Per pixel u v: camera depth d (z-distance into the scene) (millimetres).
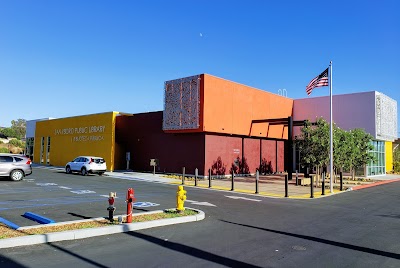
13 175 21562
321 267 6328
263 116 31594
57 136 42094
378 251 7512
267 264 6449
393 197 17844
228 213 12102
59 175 27062
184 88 26688
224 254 7031
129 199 9266
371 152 32969
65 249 7117
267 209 13258
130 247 7422
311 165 22703
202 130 25281
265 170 32344
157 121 30188
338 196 18062
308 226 10109
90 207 12109
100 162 28562
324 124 22484
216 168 27000
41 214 10570
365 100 31578
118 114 34250
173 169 28375
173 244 7734
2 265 5984
